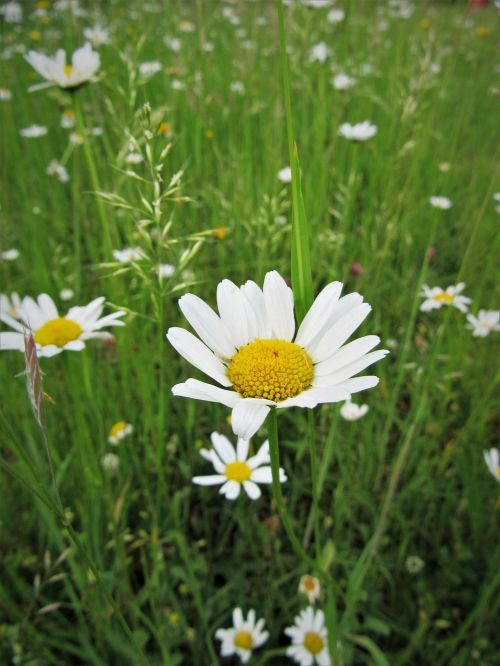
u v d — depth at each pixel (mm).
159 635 167
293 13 327
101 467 198
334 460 225
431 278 294
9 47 592
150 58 437
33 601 174
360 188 338
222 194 298
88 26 506
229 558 212
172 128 316
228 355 109
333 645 136
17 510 217
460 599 202
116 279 202
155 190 138
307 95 332
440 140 349
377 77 436
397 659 182
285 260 269
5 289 277
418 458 230
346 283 256
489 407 228
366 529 202
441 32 499
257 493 171
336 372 100
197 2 329
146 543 208
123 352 208
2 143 392
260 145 367
